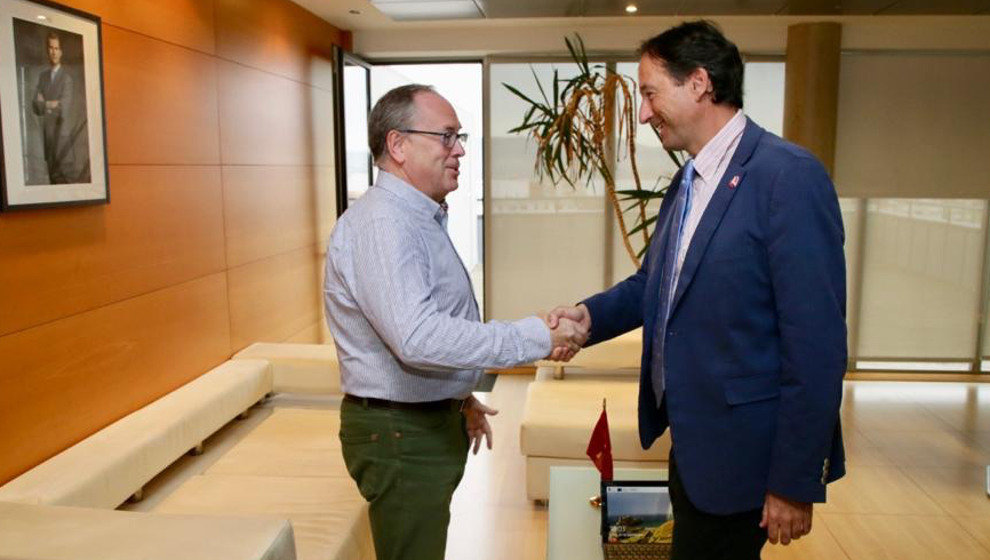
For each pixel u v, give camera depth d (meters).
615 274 6.28
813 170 1.37
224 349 3.97
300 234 5.11
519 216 6.26
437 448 1.95
